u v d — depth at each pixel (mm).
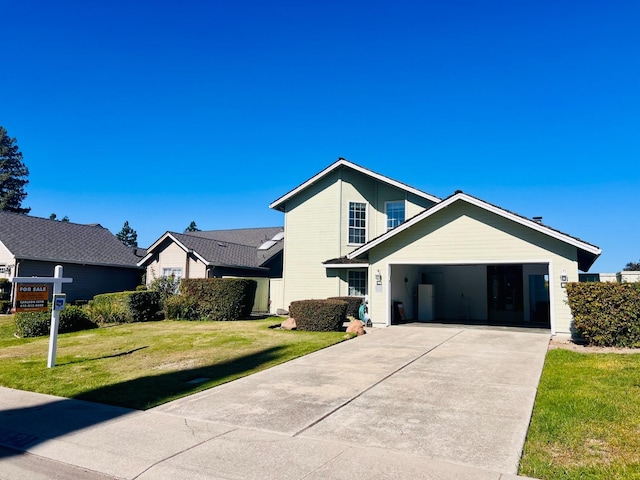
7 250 23359
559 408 6398
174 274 23484
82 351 11398
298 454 5059
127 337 13609
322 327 14711
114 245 30125
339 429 5867
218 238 32906
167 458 5012
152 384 8273
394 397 7266
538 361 9750
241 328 15516
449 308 20422
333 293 20297
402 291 18094
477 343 12156
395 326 16172
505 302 19391
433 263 15664
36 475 4668
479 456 4926
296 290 21031
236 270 25375
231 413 6594
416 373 8852
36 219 27688
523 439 5383
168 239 24500
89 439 5637
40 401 7305
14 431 5953
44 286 10000
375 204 20781
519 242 14375
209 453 5129
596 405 6414
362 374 8836
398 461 4828
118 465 4867
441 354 10680
